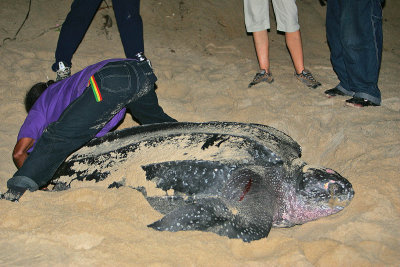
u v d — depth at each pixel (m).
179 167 2.54
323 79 4.90
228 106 4.28
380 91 4.38
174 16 6.47
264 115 3.94
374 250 2.16
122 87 2.53
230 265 2.07
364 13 3.77
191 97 4.50
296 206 2.60
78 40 4.30
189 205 2.47
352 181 2.79
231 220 2.41
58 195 2.57
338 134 3.51
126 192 2.53
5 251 2.07
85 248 2.17
